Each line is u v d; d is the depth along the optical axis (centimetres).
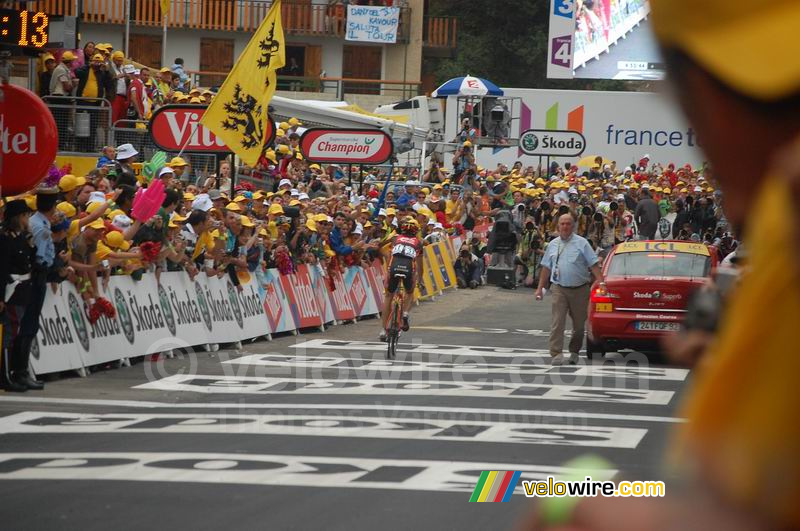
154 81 4762
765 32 149
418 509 1212
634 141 9738
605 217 6500
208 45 9688
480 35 13588
